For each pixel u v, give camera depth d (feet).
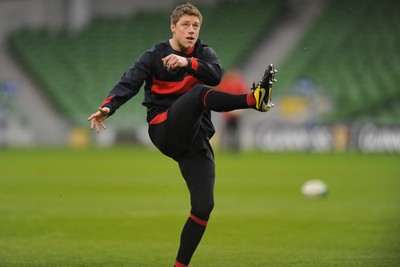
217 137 397.39
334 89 392.47
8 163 276.21
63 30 452.35
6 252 93.30
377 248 95.91
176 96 71.77
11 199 158.92
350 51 412.57
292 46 419.95
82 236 107.14
